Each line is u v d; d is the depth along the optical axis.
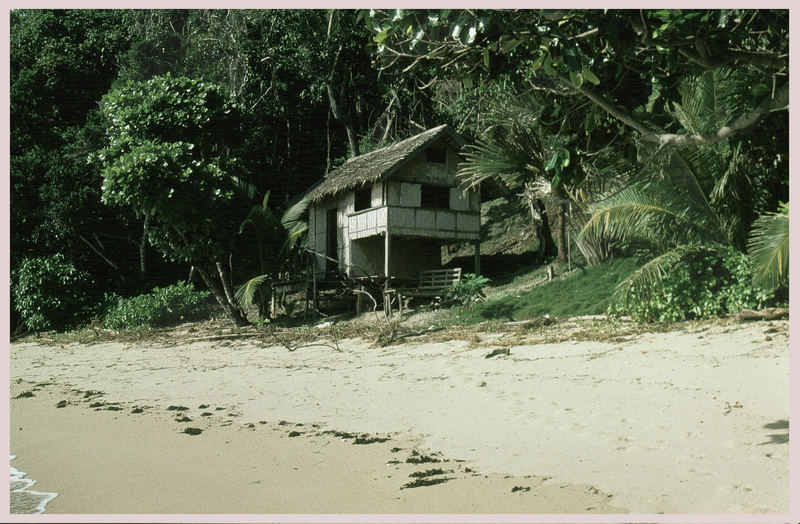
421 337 19.72
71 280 32.78
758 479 6.48
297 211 31.34
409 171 30.58
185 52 43.38
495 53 8.57
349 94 39.78
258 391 13.65
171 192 28.03
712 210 16.70
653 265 16.41
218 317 32.25
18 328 34.69
